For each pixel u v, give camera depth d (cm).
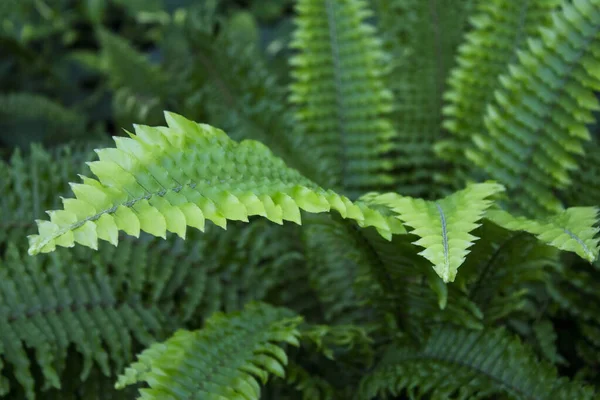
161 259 162
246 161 145
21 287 156
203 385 148
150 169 141
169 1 207
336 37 165
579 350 161
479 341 154
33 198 160
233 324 154
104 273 159
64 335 156
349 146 168
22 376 154
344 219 148
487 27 164
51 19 215
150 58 208
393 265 152
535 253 151
